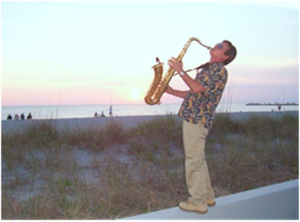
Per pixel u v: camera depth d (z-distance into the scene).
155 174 4.77
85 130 6.48
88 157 5.50
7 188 3.98
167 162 5.32
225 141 6.76
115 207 3.70
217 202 3.06
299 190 3.55
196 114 2.80
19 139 5.55
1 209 3.42
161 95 3.21
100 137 6.16
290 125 8.48
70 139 6.09
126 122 8.08
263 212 3.28
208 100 2.80
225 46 2.90
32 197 3.74
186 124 2.85
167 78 3.17
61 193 3.92
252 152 6.18
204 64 2.98
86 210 3.55
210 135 7.18
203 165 2.98
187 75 2.74
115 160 5.20
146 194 4.11
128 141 6.32
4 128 6.35
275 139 7.54
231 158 5.48
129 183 4.29
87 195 3.88
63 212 3.43
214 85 2.78
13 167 4.74
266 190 3.38
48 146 5.57
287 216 3.48
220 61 2.93
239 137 7.19
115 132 6.43
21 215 3.38
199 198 2.85
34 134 5.81
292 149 6.25
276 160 5.66
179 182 4.57
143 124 7.11
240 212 3.13
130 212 3.64
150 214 2.81
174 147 6.42
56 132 6.16
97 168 4.87
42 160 5.00
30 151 5.18
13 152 5.07
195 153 2.85
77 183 4.20
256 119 8.63
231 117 8.57
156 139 6.37
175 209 2.90
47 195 3.78
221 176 4.92
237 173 5.03
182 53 3.14
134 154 5.80
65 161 5.04
